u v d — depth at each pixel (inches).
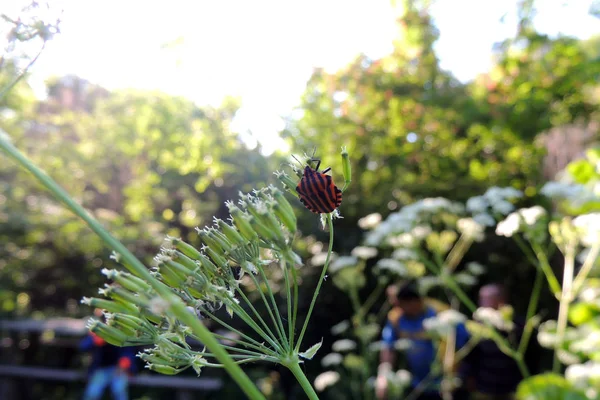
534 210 174.6
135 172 575.5
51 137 549.6
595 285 201.9
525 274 422.0
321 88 444.8
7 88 59.6
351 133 434.6
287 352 61.2
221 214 561.0
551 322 210.4
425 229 213.6
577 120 431.5
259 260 64.2
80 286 518.6
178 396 400.2
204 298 61.7
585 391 171.8
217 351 39.2
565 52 385.1
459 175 448.8
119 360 331.0
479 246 417.4
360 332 251.1
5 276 483.2
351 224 438.0
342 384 359.9
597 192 179.3
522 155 430.0
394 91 427.2
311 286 418.6
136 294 58.2
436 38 421.1
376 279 403.2
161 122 486.0
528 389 177.6
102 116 569.0
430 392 236.7
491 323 186.5
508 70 394.0
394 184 441.7
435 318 213.0
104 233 39.7
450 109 408.8
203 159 480.7
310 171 64.9
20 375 430.0
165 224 580.7
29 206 491.5
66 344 467.8
